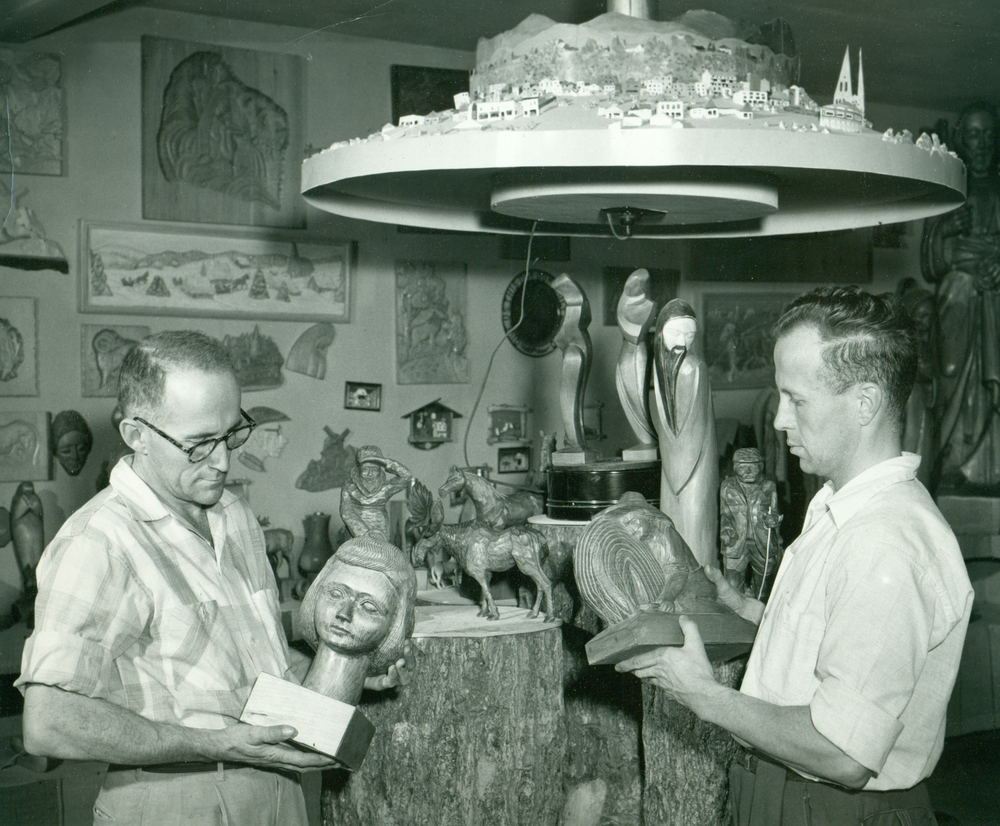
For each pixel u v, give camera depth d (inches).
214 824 64.9
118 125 212.5
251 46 223.6
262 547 76.2
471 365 249.9
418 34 232.2
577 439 129.2
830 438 58.6
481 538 113.3
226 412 66.3
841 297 58.1
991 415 267.9
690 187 104.0
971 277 269.3
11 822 136.5
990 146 266.8
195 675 65.0
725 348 280.1
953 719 192.5
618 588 86.6
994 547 248.8
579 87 100.6
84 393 211.6
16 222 204.5
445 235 246.8
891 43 228.5
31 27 195.3
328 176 106.3
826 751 52.3
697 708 60.7
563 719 112.3
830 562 56.7
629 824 123.4
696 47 102.4
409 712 106.1
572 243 261.1
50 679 58.4
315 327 232.2
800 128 94.8
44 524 206.8
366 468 102.3
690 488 115.5
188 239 219.3
